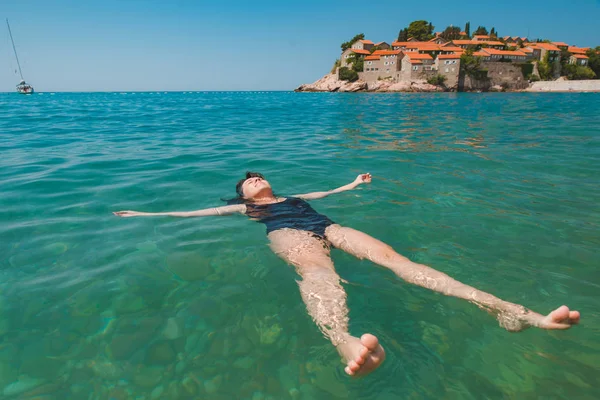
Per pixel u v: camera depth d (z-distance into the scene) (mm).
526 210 4180
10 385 1825
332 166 6500
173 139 9594
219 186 5289
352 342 1985
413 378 1876
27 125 12328
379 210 4258
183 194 4906
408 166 6422
